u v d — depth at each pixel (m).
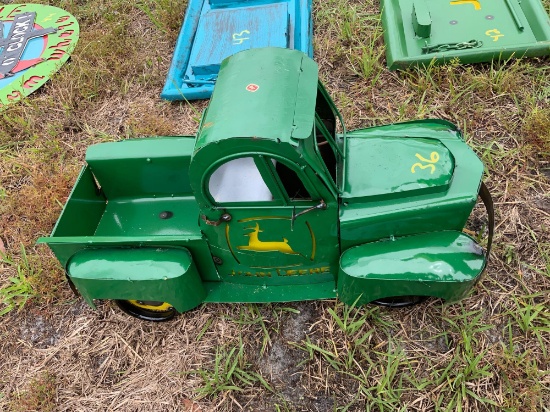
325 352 0.94
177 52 1.52
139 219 1.10
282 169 0.82
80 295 1.03
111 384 0.97
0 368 1.02
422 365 0.92
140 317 1.04
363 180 0.86
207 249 0.92
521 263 1.03
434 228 0.87
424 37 1.40
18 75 1.58
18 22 1.77
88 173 1.07
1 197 1.29
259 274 0.96
